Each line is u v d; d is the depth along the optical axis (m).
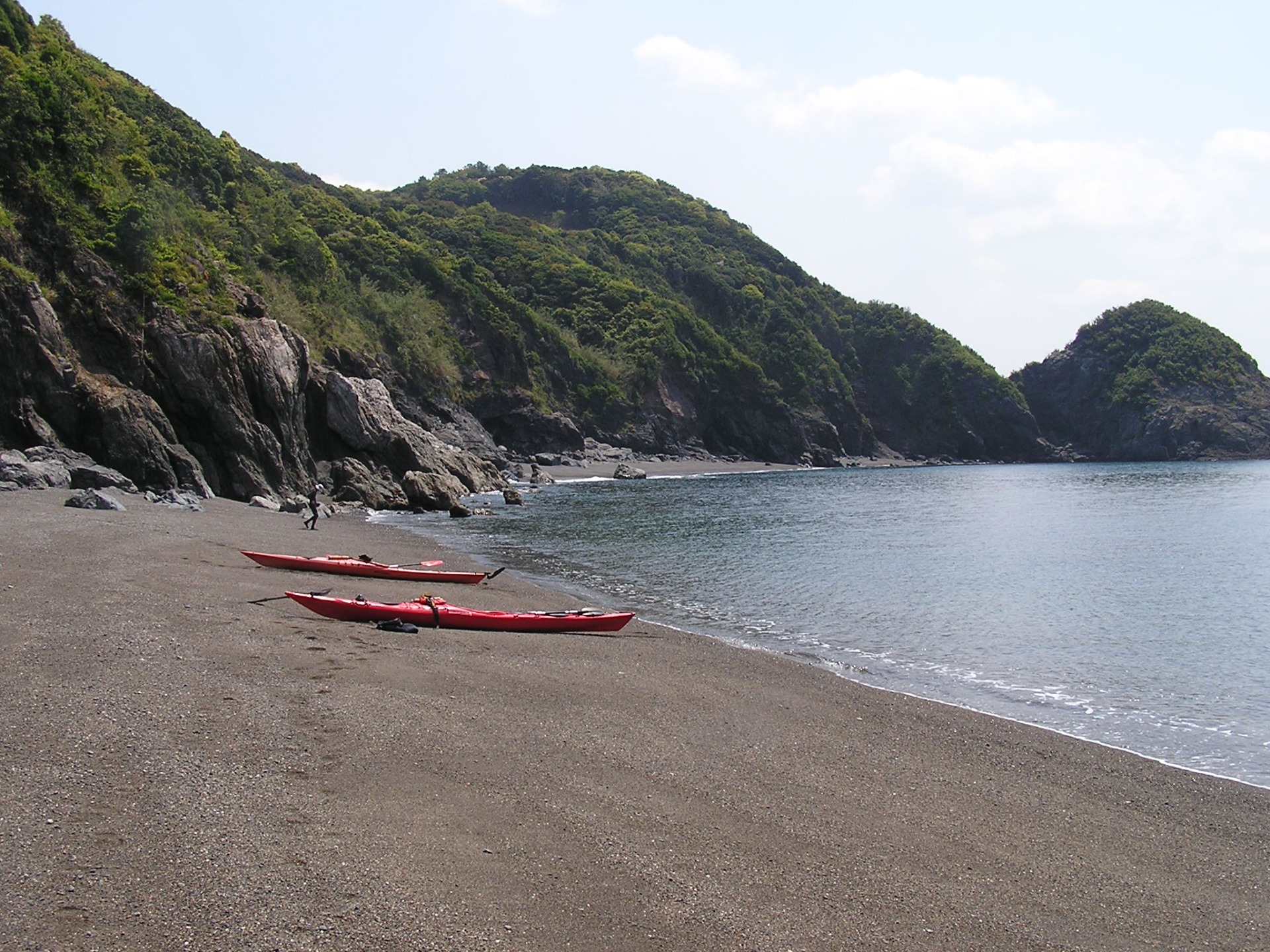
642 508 57.44
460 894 7.02
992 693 16.03
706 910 7.25
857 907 7.64
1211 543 41.34
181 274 51.16
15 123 45.66
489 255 147.62
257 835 7.64
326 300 90.94
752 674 16.19
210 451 46.72
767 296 180.88
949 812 10.23
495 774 9.80
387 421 62.41
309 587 21.03
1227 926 8.05
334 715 11.09
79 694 10.73
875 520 52.12
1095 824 10.26
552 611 20.50
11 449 38.94
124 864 6.93
